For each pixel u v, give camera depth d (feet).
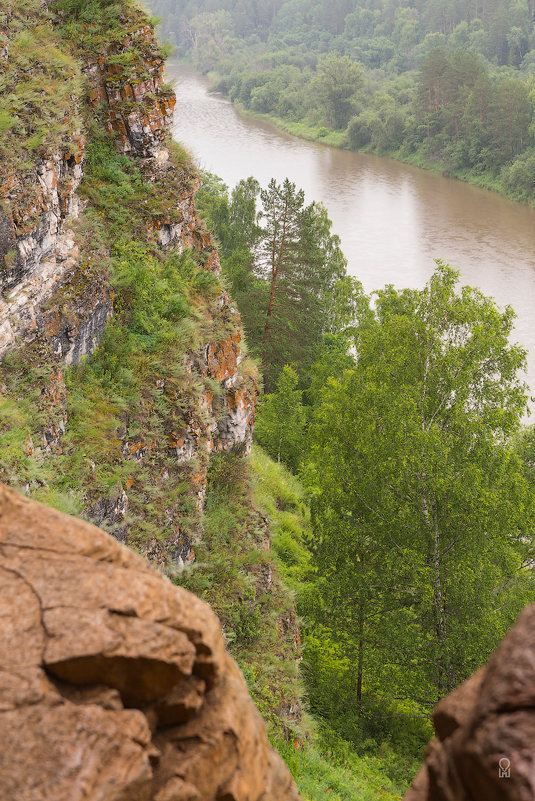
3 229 43.47
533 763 9.64
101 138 61.11
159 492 52.39
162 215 60.80
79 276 50.83
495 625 61.98
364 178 339.16
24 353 44.62
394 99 426.51
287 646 59.21
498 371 70.69
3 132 45.42
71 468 44.62
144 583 14.02
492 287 215.72
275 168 343.05
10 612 13.26
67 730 11.79
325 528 71.51
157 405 53.21
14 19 54.49
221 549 59.26
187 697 13.51
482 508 62.34
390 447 65.87
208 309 63.46
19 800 10.92
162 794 12.55
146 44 62.64
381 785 57.21
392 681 65.82
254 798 14.19
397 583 66.64
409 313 76.18
